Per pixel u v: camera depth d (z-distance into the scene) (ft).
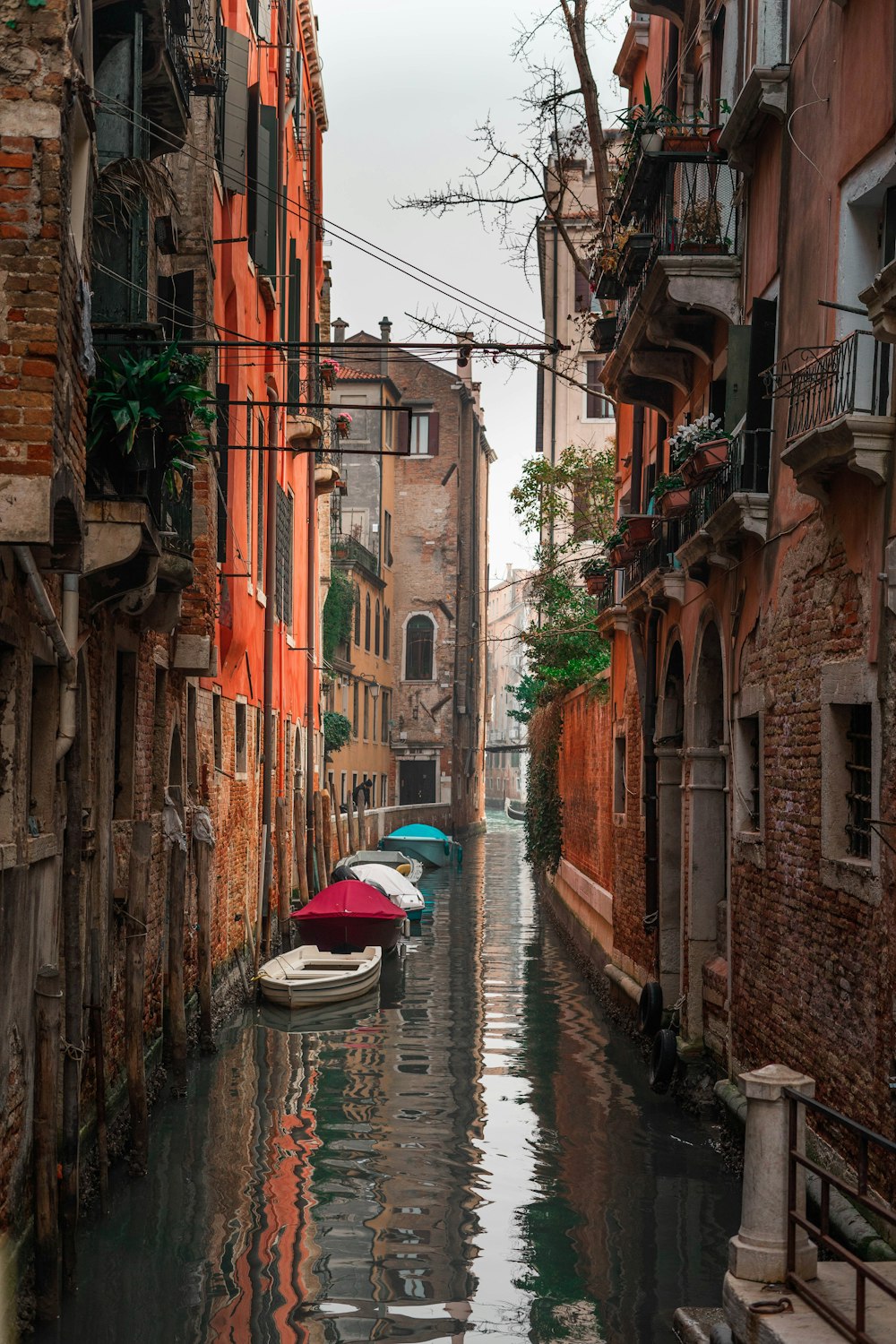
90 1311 24.08
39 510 19.70
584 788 73.36
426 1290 25.31
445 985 62.75
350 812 112.98
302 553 85.61
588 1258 27.07
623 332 45.65
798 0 31.07
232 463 53.57
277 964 59.31
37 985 23.21
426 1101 40.06
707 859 40.75
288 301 78.02
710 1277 26.03
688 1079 39.55
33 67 20.36
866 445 23.76
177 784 43.60
